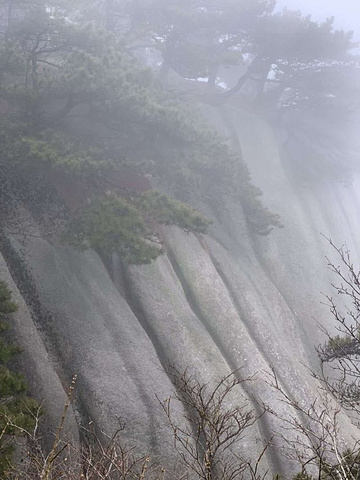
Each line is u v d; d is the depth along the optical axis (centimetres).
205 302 2436
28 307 1833
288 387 2353
